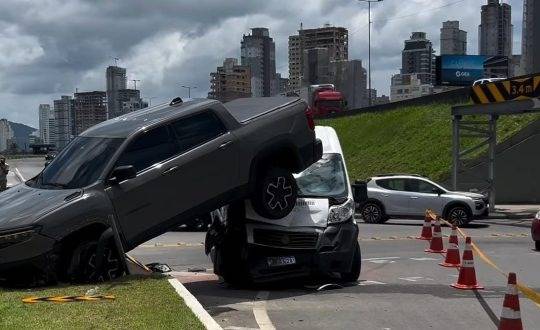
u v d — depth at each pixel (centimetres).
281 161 993
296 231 945
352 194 1038
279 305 854
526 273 1123
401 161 3366
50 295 719
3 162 2361
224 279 1012
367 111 4625
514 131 2888
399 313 802
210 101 927
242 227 961
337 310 821
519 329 615
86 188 808
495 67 6719
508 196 2803
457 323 748
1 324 580
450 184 2844
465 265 982
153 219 843
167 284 786
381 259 1319
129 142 846
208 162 888
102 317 617
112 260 831
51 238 765
